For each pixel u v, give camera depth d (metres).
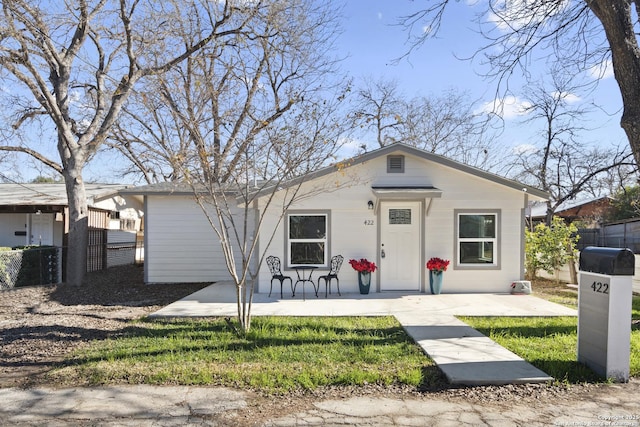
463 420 4.00
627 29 6.52
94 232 15.91
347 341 6.47
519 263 11.24
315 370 5.18
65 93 12.79
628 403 4.39
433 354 5.76
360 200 11.16
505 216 11.26
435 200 11.22
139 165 16.84
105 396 4.56
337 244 11.20
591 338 5.26
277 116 8.21
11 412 4.20
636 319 8.25
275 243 11.15
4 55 11.08
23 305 9.99
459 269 11.21
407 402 4.42
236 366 5.37
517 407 4.30
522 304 9.52
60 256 13.76
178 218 13.54
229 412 4.19
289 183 10.25
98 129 13.49
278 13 13.73
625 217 21.22
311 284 11.12
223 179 8.23
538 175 21.45
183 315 8.29
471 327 7.37
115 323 7.85
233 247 13.56
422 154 10.95
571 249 13.23
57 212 15.32
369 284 10.94
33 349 6.29
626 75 6.54
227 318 8.07
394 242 11.34
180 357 5.71
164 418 4.06
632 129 6.48
